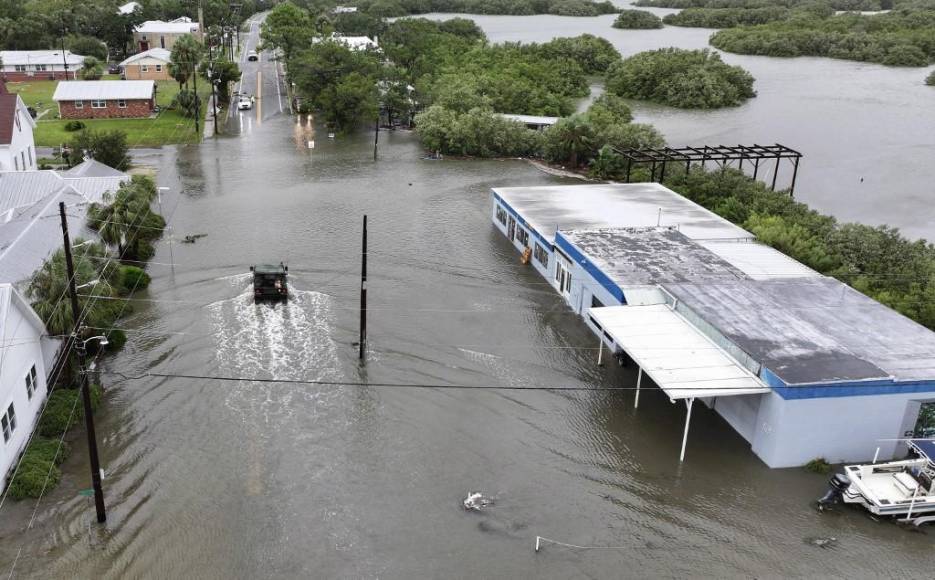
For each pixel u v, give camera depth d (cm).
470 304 4144
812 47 14462
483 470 2772
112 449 2811
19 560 2259
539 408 3181
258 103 9619
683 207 5112
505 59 10850
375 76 8950
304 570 2267
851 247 4431
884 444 2866
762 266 3988
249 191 6100
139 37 12119
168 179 6353
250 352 3534
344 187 6325
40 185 4666
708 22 18688
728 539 2453
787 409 2734
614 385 3378
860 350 2997
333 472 2733
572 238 4259
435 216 5653
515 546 2392
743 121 9438
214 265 4550
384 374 3397
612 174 6969
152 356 3475
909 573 2327
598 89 11412
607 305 3691
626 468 2809
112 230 4172
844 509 2619
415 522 2489
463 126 7531
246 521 2466
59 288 2991
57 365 3253
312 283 4341
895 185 6850
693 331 3241
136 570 2242
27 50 11212
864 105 10319
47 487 2566
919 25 15000
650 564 2333
